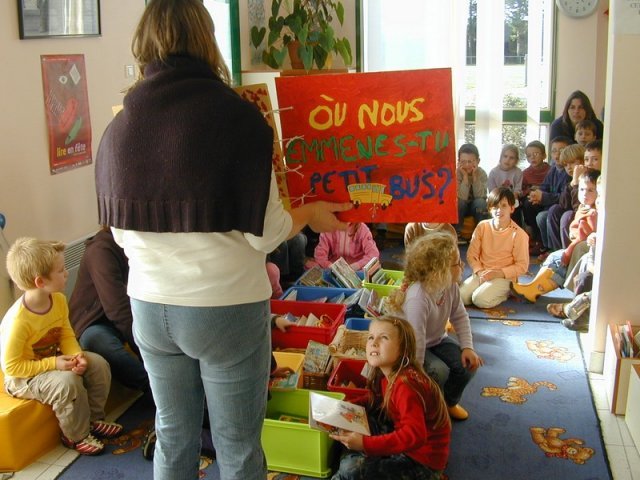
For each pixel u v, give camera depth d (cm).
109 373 270
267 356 162
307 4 387
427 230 351
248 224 145
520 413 283
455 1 566
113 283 279
